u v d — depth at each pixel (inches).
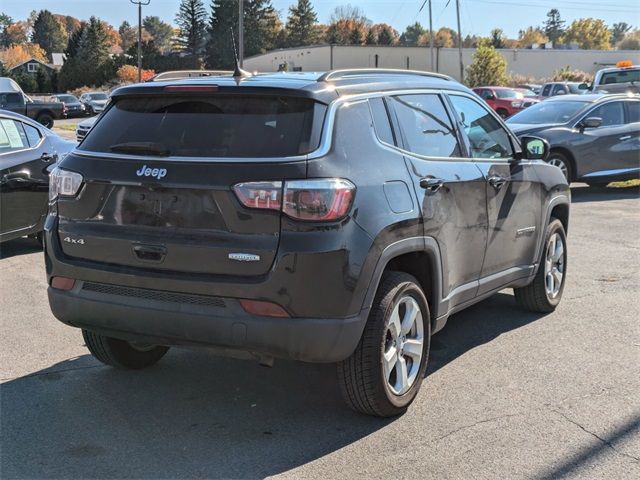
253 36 4089.6
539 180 221.9
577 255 327.3
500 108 1218.0
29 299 253.0
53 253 156.5
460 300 183.8
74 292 153.9
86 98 2117.4
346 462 137.8
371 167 148.1
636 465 136.8
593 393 171.5
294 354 136.4
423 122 174.4
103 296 149.7
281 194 134.5
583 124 506.0
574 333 218.1
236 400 168.2
